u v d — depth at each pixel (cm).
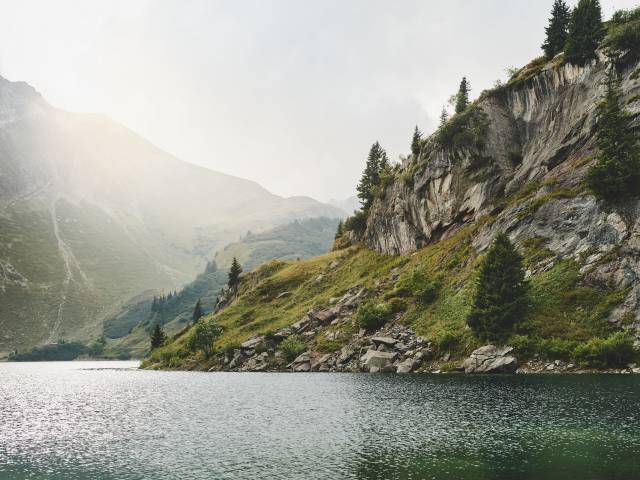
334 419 4197
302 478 2598
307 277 14162
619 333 5750
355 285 11625
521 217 8269
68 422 4709
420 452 2984
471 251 9200
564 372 5894
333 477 2591
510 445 3019
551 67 10156
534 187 9106
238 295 16900
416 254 11362
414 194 11975
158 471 2866
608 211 6906
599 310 6272
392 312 9131
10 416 5156
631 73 8238
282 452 3153
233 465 2906
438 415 4038
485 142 10738
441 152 11531
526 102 10738
